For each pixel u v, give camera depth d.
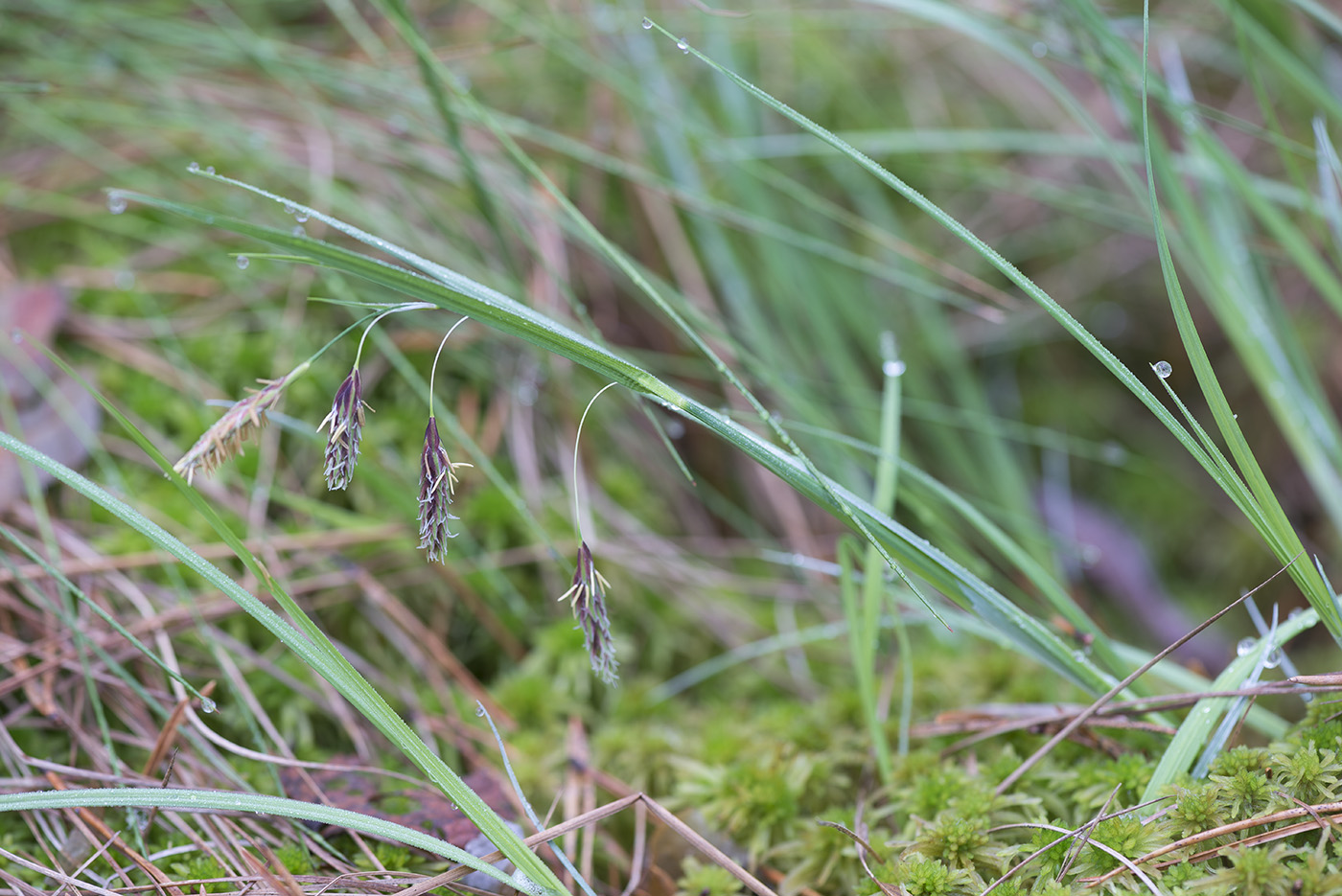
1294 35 0.52
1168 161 0.44
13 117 0.53
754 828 0.40
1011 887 0.37
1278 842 0.37
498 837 0.36
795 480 0.36
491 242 0.53
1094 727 0.40
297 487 0.46
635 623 0.47
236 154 0.52
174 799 0.35
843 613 0.49
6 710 0.41
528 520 0.42
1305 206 0.43
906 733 0.41
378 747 0.42
